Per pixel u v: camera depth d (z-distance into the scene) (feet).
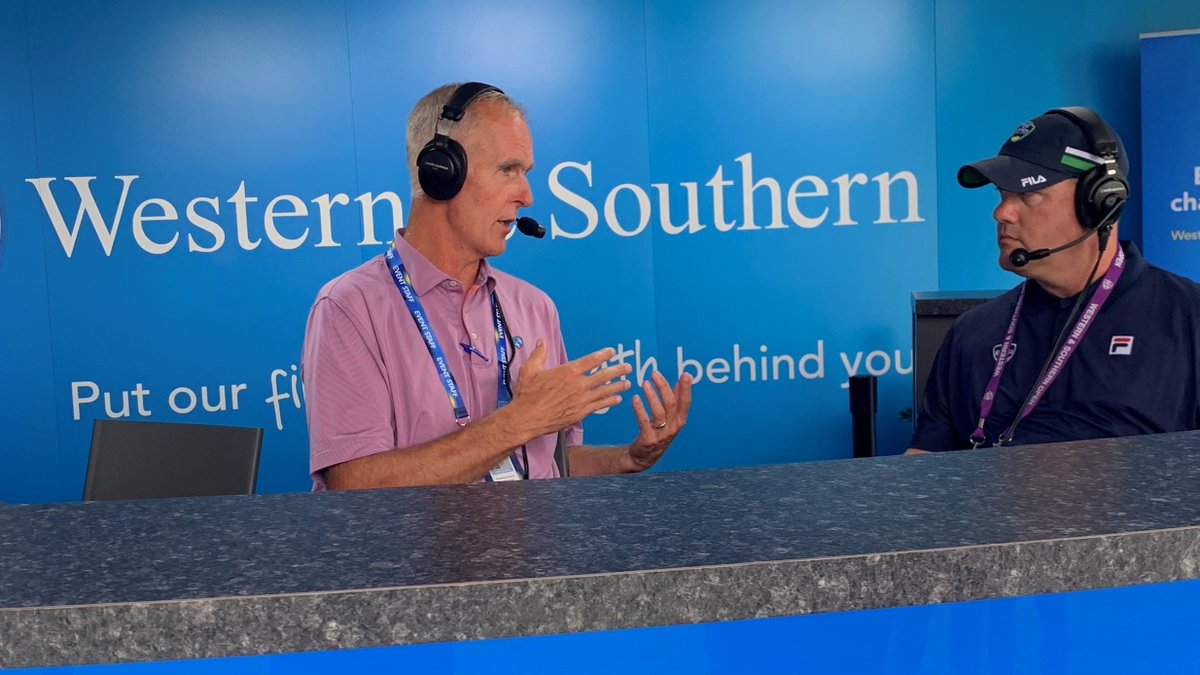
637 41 14.69
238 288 14.53
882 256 15.20
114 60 14.11
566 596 2.64
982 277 15.33
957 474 3.53
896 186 15.12
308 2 14.29
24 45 13.98
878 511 3.12
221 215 14.43
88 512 3.38
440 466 5.32
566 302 14.96
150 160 14.29
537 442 5.93
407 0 14.40
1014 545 2.75
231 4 14.20
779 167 14.98
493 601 2.63
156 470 7.82
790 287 15.15
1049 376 5.91
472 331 5.97
